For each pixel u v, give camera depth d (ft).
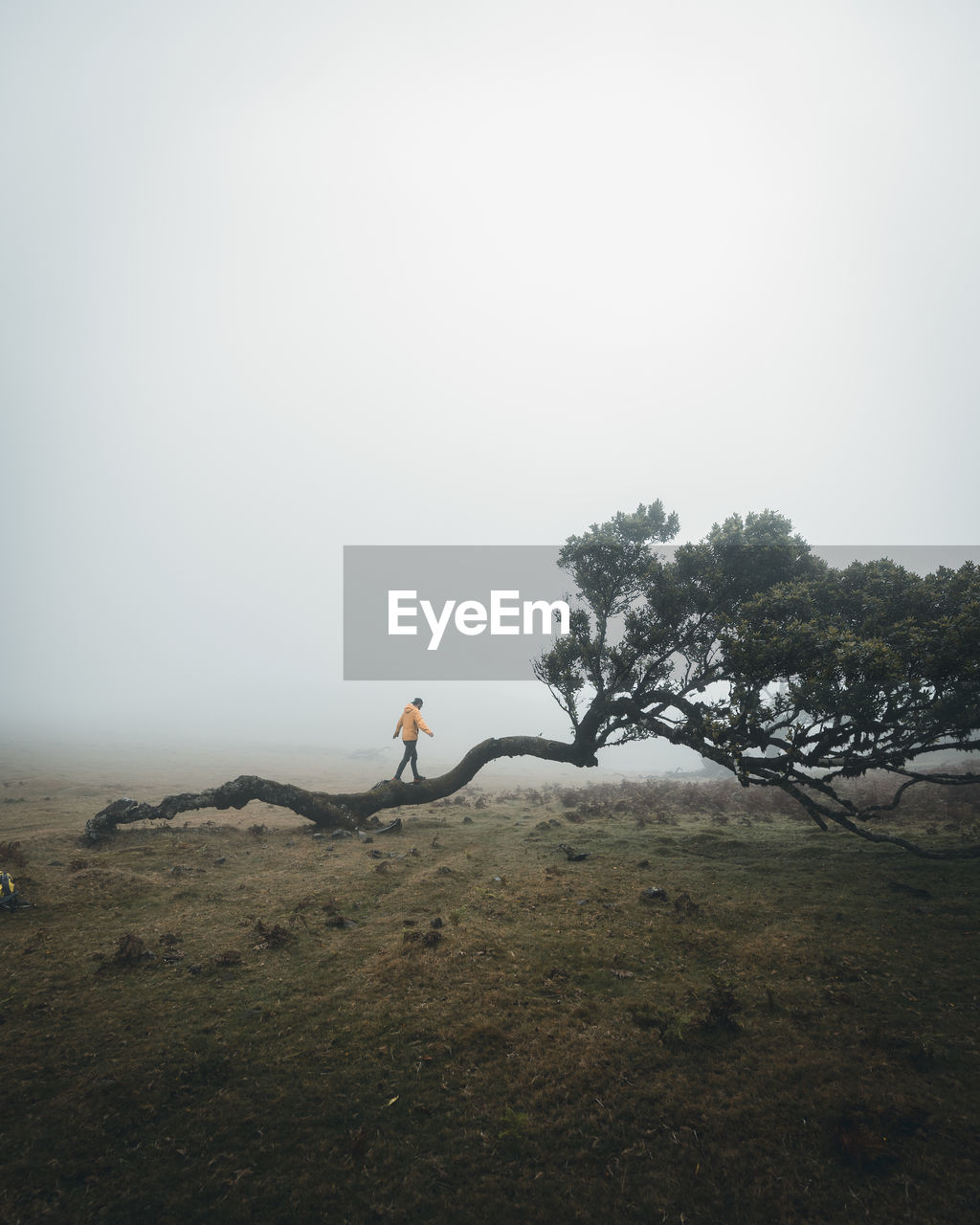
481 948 20.17
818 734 31.14
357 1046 14.58
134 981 18.04
